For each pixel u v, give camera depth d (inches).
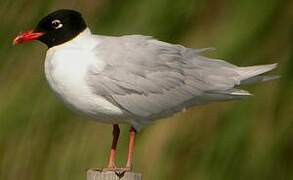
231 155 493.7
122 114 421.1
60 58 414.6
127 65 417.7
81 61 414.0
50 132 519.2
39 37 421.7
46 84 524.4
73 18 418.6
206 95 428.5
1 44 539.5
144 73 419.2
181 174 495.2
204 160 495.2
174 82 422.6
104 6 527.5
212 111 497.4
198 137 496.4
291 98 494.6
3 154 526.0
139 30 512.7
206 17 510.3
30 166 520.4
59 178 511.8
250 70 430.0
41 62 528.7
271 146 493.4
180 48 430.9
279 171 494.6
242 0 508.4
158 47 425.1
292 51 498.9
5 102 528.4
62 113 518.6
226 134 494.3
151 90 420.2
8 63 535.2
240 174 493.4
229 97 430.6
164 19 512.1
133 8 519.2
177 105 427.5
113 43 420.8
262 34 501.0
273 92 496.4
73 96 415.2
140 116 423.5
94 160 505.4
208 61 430.9
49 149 518.0
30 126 522.6
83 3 531.2
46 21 420.2
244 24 503.5
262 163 493.0
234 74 428.5
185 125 497.0
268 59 498.0
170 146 496.1
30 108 524.1
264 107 495.8
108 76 414.3
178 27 510.3
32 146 522.0
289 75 496.7
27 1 544.1
